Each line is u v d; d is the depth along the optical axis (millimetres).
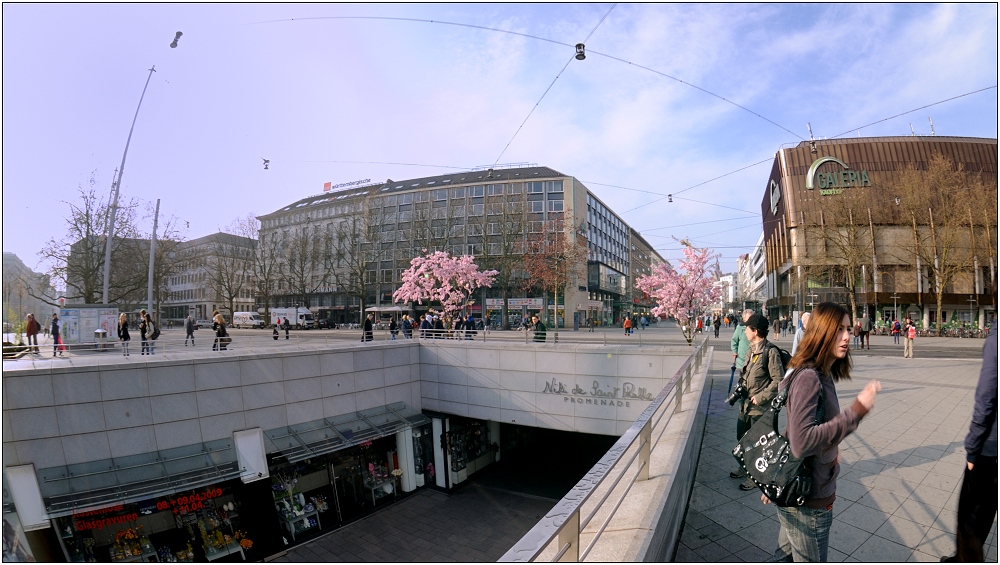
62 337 19781
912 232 41625
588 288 58844
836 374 2350
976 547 2846
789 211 48562
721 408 9352
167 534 12250
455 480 19094
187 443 12938
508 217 46125
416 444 19047
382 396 18562
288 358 15406
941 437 6641
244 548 13141
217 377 13672
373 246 54438
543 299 52594
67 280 28344
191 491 12711
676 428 5227
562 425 17859
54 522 10680
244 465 13703
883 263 43531
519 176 57000
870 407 1934
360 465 17094
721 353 21844
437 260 26719
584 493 2010
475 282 27469
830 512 2232
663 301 20734
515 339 21094
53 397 11008
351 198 63875
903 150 46625
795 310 47938
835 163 47469
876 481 5051
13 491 10250
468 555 13297
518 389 18625
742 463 2385
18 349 13742
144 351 13953
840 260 42062
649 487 3486
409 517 15914
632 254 90375
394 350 19328
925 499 4555
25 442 10594
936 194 39875
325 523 15359
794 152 49125
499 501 17422
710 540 3871
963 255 38469
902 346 26016
